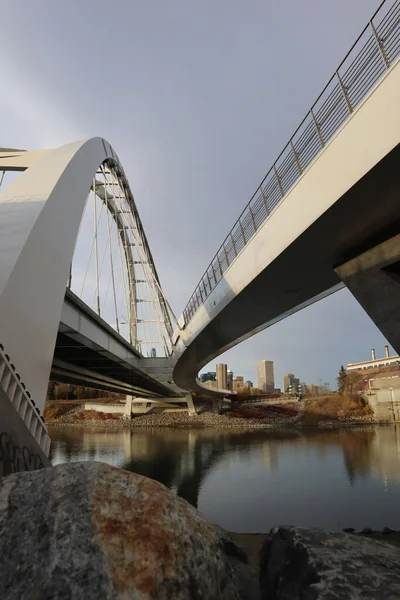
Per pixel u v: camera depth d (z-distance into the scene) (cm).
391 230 1168
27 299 971
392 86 867
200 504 2525
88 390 14850
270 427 9594
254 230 1596
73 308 1925
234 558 503
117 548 309
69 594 280
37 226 1091
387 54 907
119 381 4688
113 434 8300
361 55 973
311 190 1159
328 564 349
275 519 2128
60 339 2205
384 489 2788
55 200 1253
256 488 2961
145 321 6159
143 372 4019
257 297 1812
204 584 322
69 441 6938
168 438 7319
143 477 388
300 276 1547
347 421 9975
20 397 828
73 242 1341
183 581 311
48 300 1087
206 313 2372
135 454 5203
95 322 2270
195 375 4809
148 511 347
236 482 3222
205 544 352
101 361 3098
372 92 921
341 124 1035
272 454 4862
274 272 1502
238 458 4606
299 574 355
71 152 1608
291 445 5759
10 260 953
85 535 313
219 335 2661
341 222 1136
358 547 391
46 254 1116
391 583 323
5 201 1203
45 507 340
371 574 336
